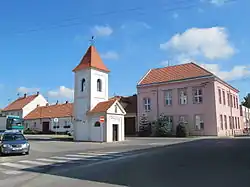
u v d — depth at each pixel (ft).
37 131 219.82
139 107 156.56
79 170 42.55
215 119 132.05
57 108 228.43
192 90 140.05
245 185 28.09
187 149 67.00
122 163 48.03
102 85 130.82
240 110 180.75
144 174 36.35
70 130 197.36
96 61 130.52
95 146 91.97
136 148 79.25
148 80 157.69
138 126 155.33
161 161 47.93
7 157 64.39
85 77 128.26
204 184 29.17
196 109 137.80
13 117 148.36
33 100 256.32
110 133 116.78
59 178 36.24
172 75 150.82
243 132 169.78
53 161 55.16
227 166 39.58
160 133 141.18
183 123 134.92
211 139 107.04
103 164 48.21
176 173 35.91
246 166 39.06
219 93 141.28
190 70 146.61
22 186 31.83
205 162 44.27
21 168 46.85
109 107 117.80
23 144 68.44
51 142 114.21
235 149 62.13
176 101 144.46
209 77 135.13
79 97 129.39
